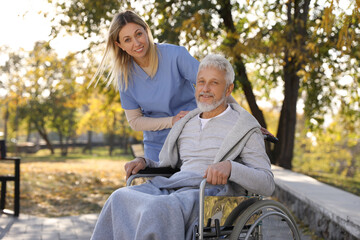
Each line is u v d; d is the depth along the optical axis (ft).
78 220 20.27
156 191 9.06
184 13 28.94
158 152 11.67
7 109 102.32
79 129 112.68
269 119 75.77
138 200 8.14
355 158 44.55
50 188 32.83
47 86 55.11
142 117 11.46
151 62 10.80
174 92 11.17
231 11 32.65
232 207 8.36
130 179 9.52
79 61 38.09
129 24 10.26
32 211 22.91
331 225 14.82
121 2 30.71
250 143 8.82
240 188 8.93
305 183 20.22
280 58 31.17
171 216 7.91
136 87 11.15
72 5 32.45
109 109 45.57
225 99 9.21
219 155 8.76
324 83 34.68
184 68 11.01
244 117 8.96
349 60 30.42
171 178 9.23
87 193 30.19
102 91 38.24
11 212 21.21
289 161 33.09
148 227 7.72
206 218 7.95
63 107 105.19
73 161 74.95
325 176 33.73
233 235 8.00
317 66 27.68
